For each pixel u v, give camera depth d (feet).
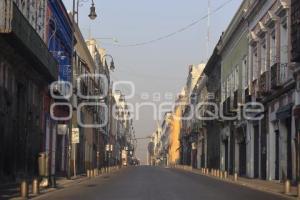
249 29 143.84
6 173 91.66
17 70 98.37
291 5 101.91
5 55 88.94
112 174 166.81
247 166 147.33
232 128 173.99
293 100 105.40
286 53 111.65
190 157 331.57
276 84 113.39
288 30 108.37
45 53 110.42
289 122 112.06
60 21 143.33
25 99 104.94
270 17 119.65
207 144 244.63
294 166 103.60
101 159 269.03
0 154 87.51
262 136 130.93
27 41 92.79
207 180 128.47
